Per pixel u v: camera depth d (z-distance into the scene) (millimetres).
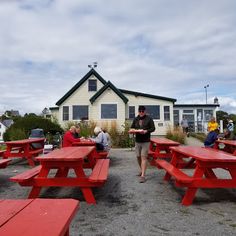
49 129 20938
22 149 11062
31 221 2041
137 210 4680
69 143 9461
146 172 8383
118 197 5512
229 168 4945
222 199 5348
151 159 10023
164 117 26297
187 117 32250
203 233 3686
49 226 1945
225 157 4934
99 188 6258
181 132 19906
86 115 26391
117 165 9891
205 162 4949
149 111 26359
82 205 4969
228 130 15703
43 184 5074
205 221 4152
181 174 5418
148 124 7223
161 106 26375
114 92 25609
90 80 26781
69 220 2105
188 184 4949
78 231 3758
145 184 6676
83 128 18844
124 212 4574
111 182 6910
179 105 32188
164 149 9641
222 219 4238
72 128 10906
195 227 3908
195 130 31781
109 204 5035
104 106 25516
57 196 5629
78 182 5082
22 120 21078
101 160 7441
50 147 12617
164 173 8203
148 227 3906
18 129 19703
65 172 6125
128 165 9859
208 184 4938
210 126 13531
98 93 25281
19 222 2021
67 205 2420
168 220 4195
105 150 9711
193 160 7547
